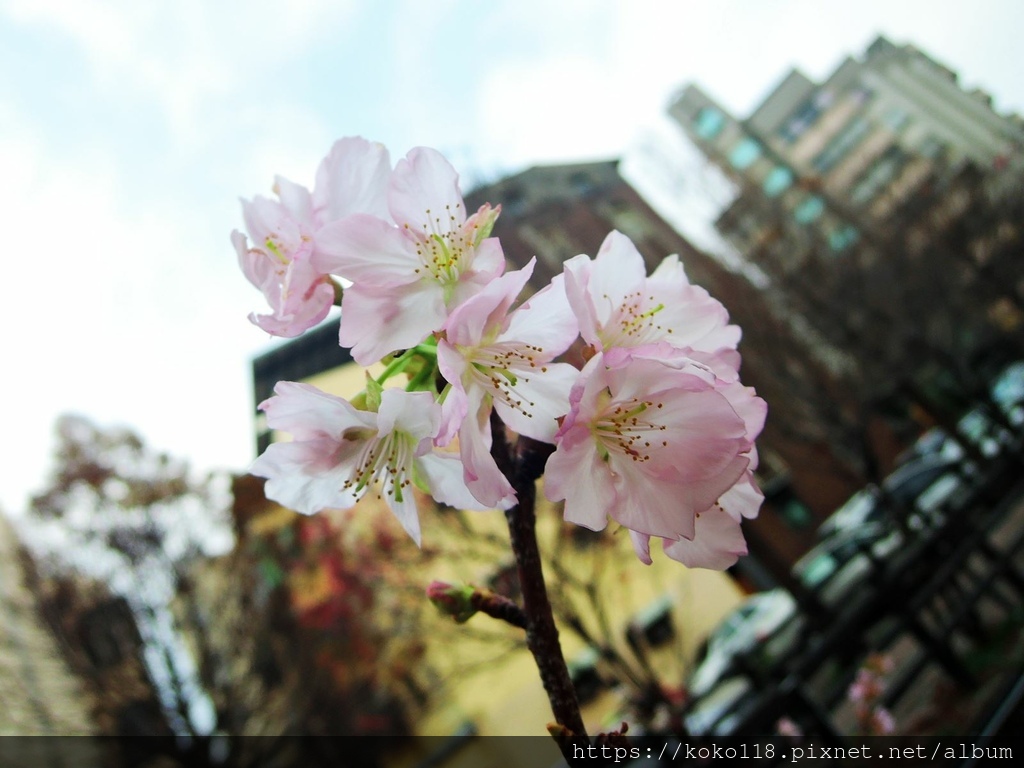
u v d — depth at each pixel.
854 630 5.07
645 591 10.65
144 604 8.54
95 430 9.15
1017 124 22.02
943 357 13.35
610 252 1.03
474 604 0.96
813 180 18.64
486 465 0.85
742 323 12.77
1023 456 7.50
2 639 8.18
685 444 0.85
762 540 8.23
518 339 0.90
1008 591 6.57
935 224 17.75
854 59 29.12
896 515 8.91
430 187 0.94
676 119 28.00
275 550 8.86
